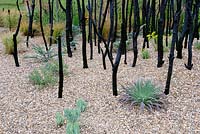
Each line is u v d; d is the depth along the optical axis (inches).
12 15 469.1
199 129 172.1
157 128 173.9
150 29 355.3
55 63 259.3
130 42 314.7
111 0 241.1
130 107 194.4
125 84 225.0
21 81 242.4
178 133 169.2
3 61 297.7
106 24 359.3
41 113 193.9
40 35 398.9
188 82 224.1
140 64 262.8
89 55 301.1
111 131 171.9
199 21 311.4
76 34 377.1
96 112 191.8
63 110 195.9
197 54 276.7
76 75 246.8
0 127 180.5
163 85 220.2
